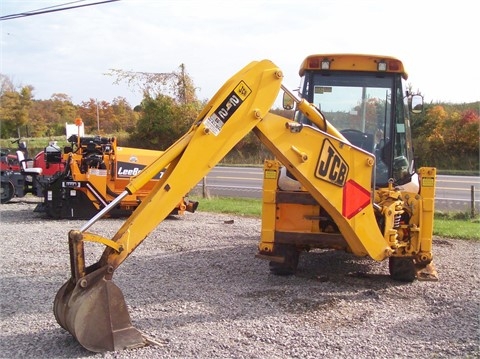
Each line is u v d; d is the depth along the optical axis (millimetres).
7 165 16500
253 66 6230
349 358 5125
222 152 6012
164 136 40094
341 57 8219
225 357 5086
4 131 43719
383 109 8195
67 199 13344
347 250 7906
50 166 16547
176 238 11266
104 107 47062
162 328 5840
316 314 6367
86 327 5078
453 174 30953
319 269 8703
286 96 7398
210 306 6637
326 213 7625
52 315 6316
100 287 5172
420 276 7793
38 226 12461
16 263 8914
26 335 5656
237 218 14445
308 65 8320
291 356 5148
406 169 8258
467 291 7484
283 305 6703
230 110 6074
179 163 5762
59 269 8555
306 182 6633
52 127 46719
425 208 7660
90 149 13375
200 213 15273
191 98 41719
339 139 6758
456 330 5902
